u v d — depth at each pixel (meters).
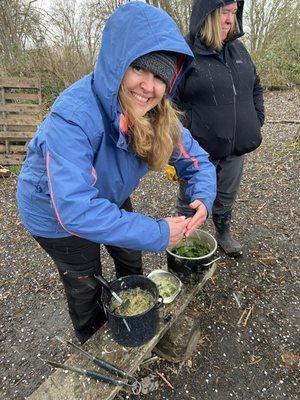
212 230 3.14
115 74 1.11
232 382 1.87
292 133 5.59
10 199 4.09
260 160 4.60
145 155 1.42
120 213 1.22
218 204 2.60
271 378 1.89
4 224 3.56
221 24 1.91
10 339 2.25
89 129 1.18
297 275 2.59
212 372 1.92
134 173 1.48
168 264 1.88
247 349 2.05
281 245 2.92
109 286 1.54
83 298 1.71
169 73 1.17
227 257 2.77
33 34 8.02
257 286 2.50
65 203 1.11
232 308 2.32
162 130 1.40
